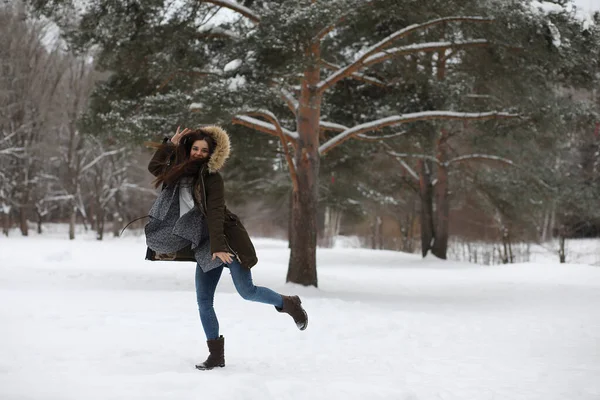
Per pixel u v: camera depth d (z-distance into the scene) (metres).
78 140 42.22
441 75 19.80
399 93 16.88
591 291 14.74
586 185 26.47
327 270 22.50
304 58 12.06
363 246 42.97
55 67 42.25
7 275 15.06
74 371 4.41
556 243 36.62
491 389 4.54
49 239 40.12
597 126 17.61
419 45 14.37
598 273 18.86
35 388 3.76
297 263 15.08
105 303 9.46
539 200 26.25
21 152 43.56
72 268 18.48
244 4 15.60
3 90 41.12
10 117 42.81
